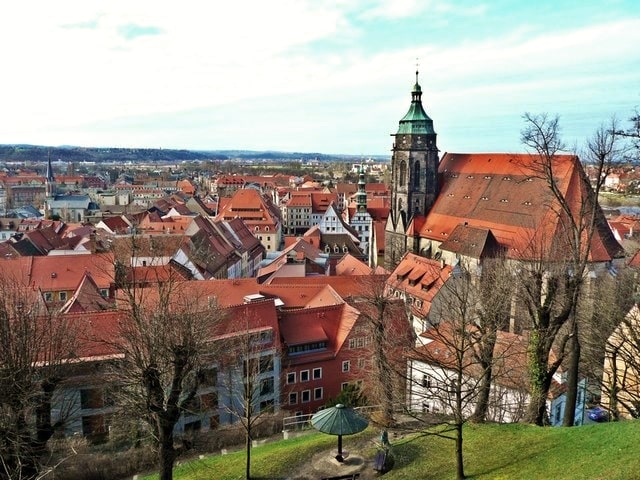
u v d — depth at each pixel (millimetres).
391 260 105875
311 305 73312
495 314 43281
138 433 46156
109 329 52031
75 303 66875
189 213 196500
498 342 49125
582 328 59344
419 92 104000
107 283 83812
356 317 63875
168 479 34406
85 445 46750
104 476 43188
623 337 49781
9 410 34688
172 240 103250
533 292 44531
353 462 37688
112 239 112938
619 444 28484
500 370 43438
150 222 161375
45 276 86375
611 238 75438
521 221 81688
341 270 99250
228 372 53656
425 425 44062
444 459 33906
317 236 147500
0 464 34156
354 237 173125
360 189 180250
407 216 106312
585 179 46562
